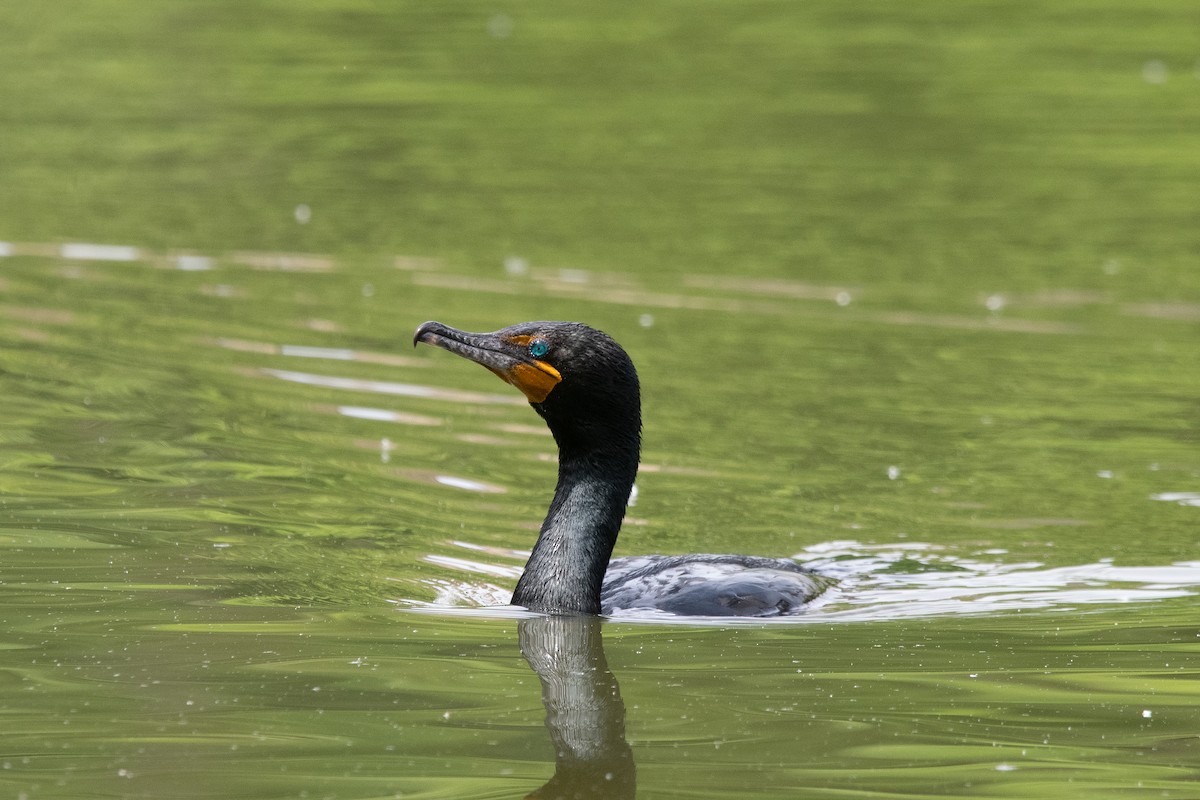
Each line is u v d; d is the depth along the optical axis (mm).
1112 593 11141
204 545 11578
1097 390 16406
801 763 7844
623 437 10914
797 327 18297
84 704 8477
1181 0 35938
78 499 12430
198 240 20781
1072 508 13133
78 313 17719
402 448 14133
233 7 34406
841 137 26438
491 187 23625
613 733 8227
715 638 9992
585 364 10742
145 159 24578
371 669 9172
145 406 14852
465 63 30375
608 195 23359
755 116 27453
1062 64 30844
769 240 21672
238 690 8766
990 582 11430
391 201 22844
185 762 7734
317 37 31953
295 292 18828
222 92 28250
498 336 10898
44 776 7531
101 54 30406
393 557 11625
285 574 11070
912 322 18609
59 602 10242
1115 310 19219
